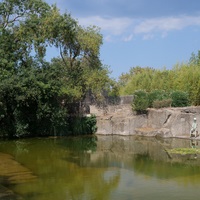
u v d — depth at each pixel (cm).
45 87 3525
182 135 3494
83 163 2414
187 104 3897
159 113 3694
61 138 3697
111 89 4169
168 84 4762
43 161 2489
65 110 3762
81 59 4400
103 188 1780
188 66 4753
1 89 3422
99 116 4075
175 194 1662
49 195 1672
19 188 1791
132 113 3922
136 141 3375
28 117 3738
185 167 2225
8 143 3362
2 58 3397
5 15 3647
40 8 3822
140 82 5444
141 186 1806
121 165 2327
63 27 4019
